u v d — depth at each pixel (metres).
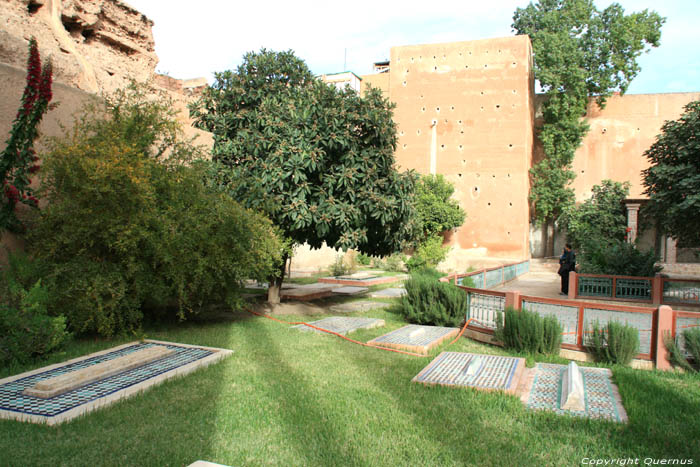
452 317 8.63
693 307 12.78
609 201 27.80
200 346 6.06
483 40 29.70
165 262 6.60
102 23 11.30
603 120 31.06
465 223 29.39
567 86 29.89
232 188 8.52
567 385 4.71
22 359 4.97
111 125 6.84
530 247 31.77
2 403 3.91
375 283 17.47
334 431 3.68
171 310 8.60
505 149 28.94
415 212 10.30
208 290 7.18
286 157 8.84
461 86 29.92
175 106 12.45
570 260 15.50
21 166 6.25
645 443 3.63
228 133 9.78
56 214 5.96
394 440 3.57
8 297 5.29
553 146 30.34
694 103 14.86
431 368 5.50
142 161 6.31
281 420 3.84
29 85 6.16
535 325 6.73
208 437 3.50
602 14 30.72
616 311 6.51
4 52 7.34
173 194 6.77
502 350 7.02
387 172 9.45
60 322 5.51
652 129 30.28
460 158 29.70
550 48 28.95
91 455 3.17
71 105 7.42
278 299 10.80
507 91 29.09
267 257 7.77
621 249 15.47
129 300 6.44
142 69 12.42
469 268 25.00
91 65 9.72
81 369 4.66
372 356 6.14
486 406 4.32
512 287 18.56
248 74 10.26
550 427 3.91
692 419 4.17
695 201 13.43
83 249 6.14
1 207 6.08
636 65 30.23
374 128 9.22
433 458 3.31
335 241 9.82
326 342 6.88
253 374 5.04
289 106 9.30
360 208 8.99
